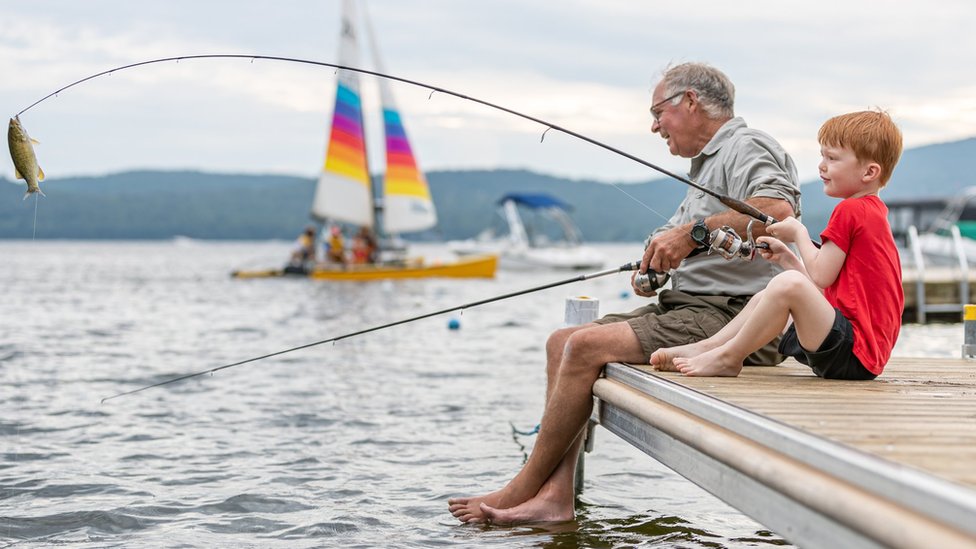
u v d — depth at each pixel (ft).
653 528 15.34
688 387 12.16
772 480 8.82
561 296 93.35
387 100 115.55
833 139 13.38
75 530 15.23
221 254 333.42
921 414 10.64
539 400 28.40
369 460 20.30
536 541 14.44
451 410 26.58
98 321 58.75
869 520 7.33
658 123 15.98
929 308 59.88
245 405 27.25
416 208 117.29
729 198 13.99
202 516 16.05
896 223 101.24
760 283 14.93
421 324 58.34
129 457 20.54
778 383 13.06
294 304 75.25
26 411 26.21
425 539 14.56
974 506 6.50
